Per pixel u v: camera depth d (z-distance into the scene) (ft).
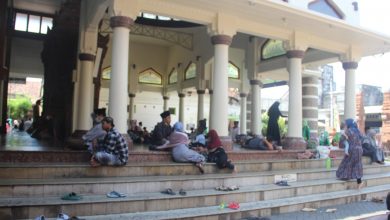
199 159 21.52
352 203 22.59
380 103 93.81
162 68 63.67
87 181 16.88
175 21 50.80
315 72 46.93
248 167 24.18
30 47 52.08
